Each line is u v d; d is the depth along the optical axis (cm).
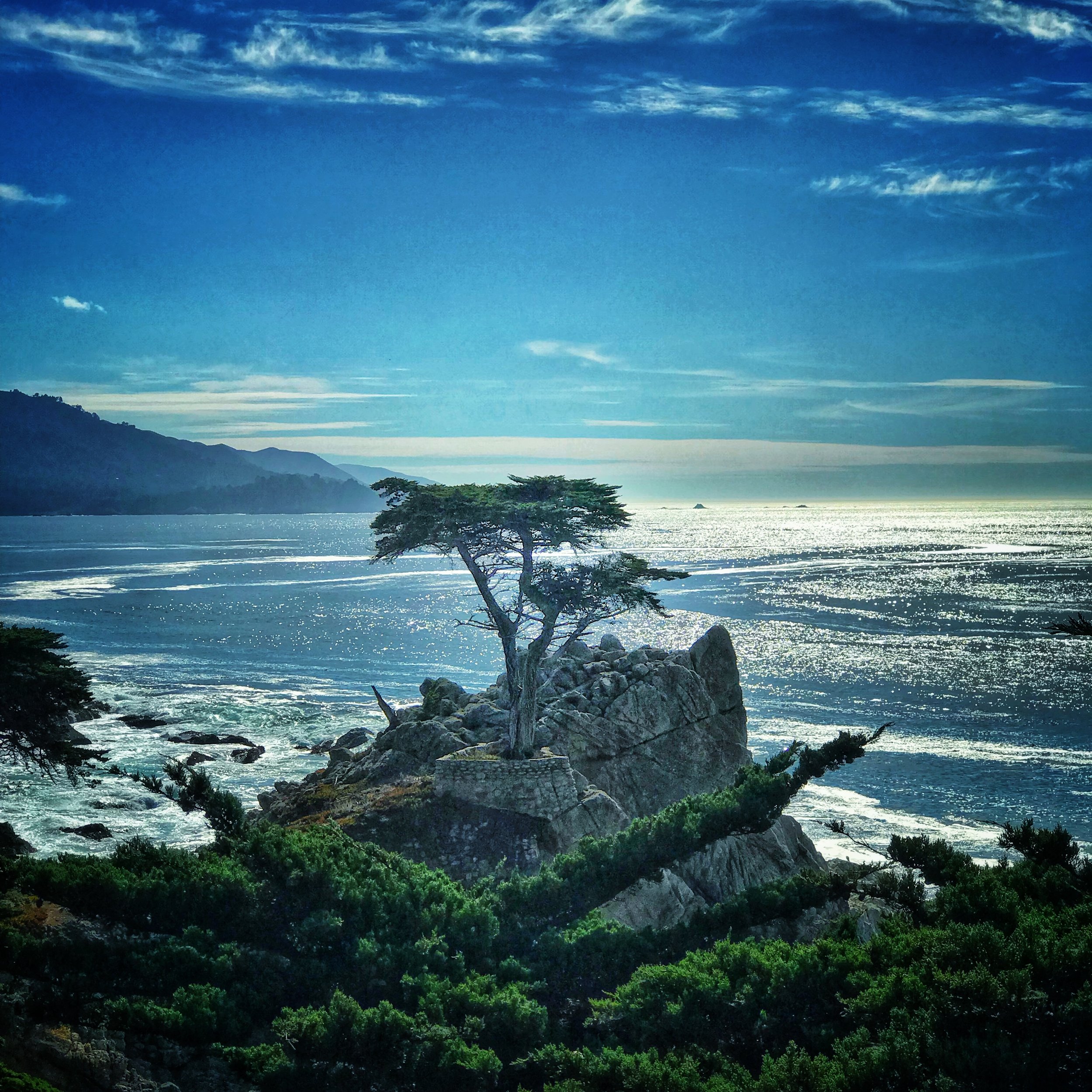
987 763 7200
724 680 5462
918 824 5978
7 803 6216
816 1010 2578
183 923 2886
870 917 3916
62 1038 2241
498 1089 2431
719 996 2567
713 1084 2248
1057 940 2484
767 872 4225
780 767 3947
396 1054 2380
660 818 3647
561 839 4112
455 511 4531
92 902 2880
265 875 3136
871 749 7550
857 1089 2166
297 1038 2369
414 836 4069
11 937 2553
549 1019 2708
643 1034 2547
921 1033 2252
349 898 3038
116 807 6212
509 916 3200
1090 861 3034
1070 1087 2158
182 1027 2398
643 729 5128
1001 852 5484
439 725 4881
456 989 2673
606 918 3309
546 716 5066
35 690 3731
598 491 4812
